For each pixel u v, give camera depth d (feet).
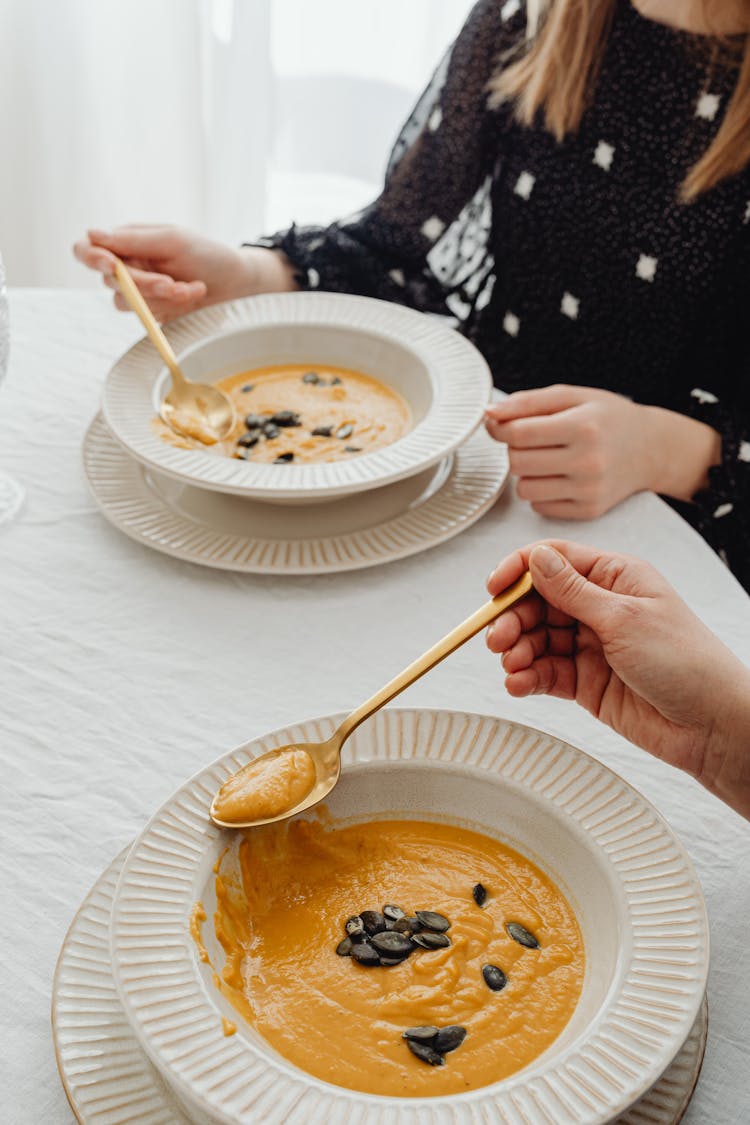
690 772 2.24
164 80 6.09
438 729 2.15
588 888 1.99
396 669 2.49
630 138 3.83
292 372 3.23
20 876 2.11
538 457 2.85
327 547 2.73
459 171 4.11
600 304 4.03
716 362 3.93
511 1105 1.71
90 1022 1.87
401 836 2.10
